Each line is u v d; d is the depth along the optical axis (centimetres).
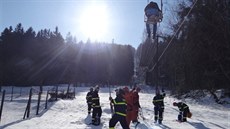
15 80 10025
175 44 4100
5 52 11219
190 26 3675
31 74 10562
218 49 3522
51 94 3412
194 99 3575
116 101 984
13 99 3581
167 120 1611
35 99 3375
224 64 3550
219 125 1486
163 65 5322
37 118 1540
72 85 11012
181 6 3869
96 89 1401
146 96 4281
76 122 1435
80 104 2517
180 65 4141
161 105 1482
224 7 3294
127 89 1278
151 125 1383
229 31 3266
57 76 11306
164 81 6212
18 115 1948
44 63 11244
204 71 3747
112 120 973
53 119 1524
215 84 3681
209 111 2294
